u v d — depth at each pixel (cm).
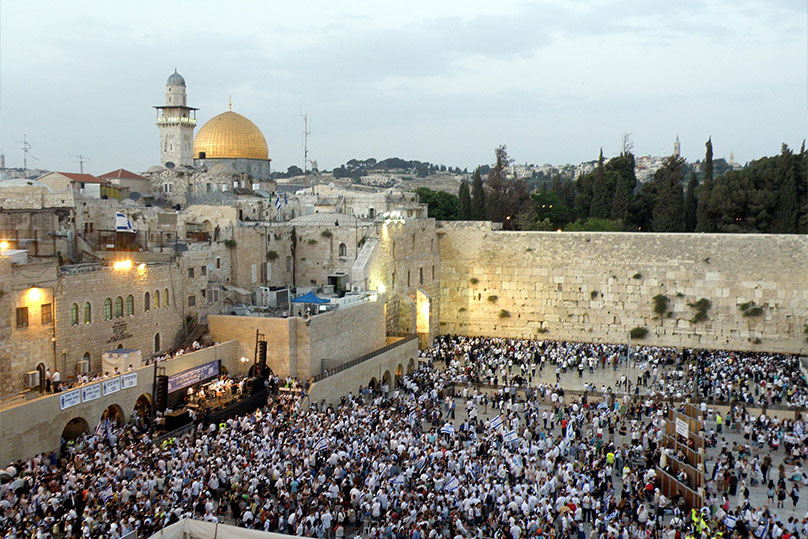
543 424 5584
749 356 7775
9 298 4284
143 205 8319
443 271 9250
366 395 6303
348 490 3722
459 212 11925
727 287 8169
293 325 5931
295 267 7944
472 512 3450
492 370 7225
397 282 8150
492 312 9056
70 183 8156
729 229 9650
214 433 4456
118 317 5191
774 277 8019
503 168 12056
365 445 4328
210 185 10012
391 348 6956
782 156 9525
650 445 4875
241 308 6500
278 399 5353
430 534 3080
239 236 6931
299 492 3622
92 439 4181
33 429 3981
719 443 5259
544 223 10819
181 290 5928
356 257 7719
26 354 4412
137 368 4900
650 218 11362
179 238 6925
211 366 5534
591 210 11362
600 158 11575
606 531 3416
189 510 3228
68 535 3028
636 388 6375
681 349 8300
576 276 8700
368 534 3438
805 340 7912
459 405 6194
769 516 3622
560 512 3584
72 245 5866
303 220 8238
